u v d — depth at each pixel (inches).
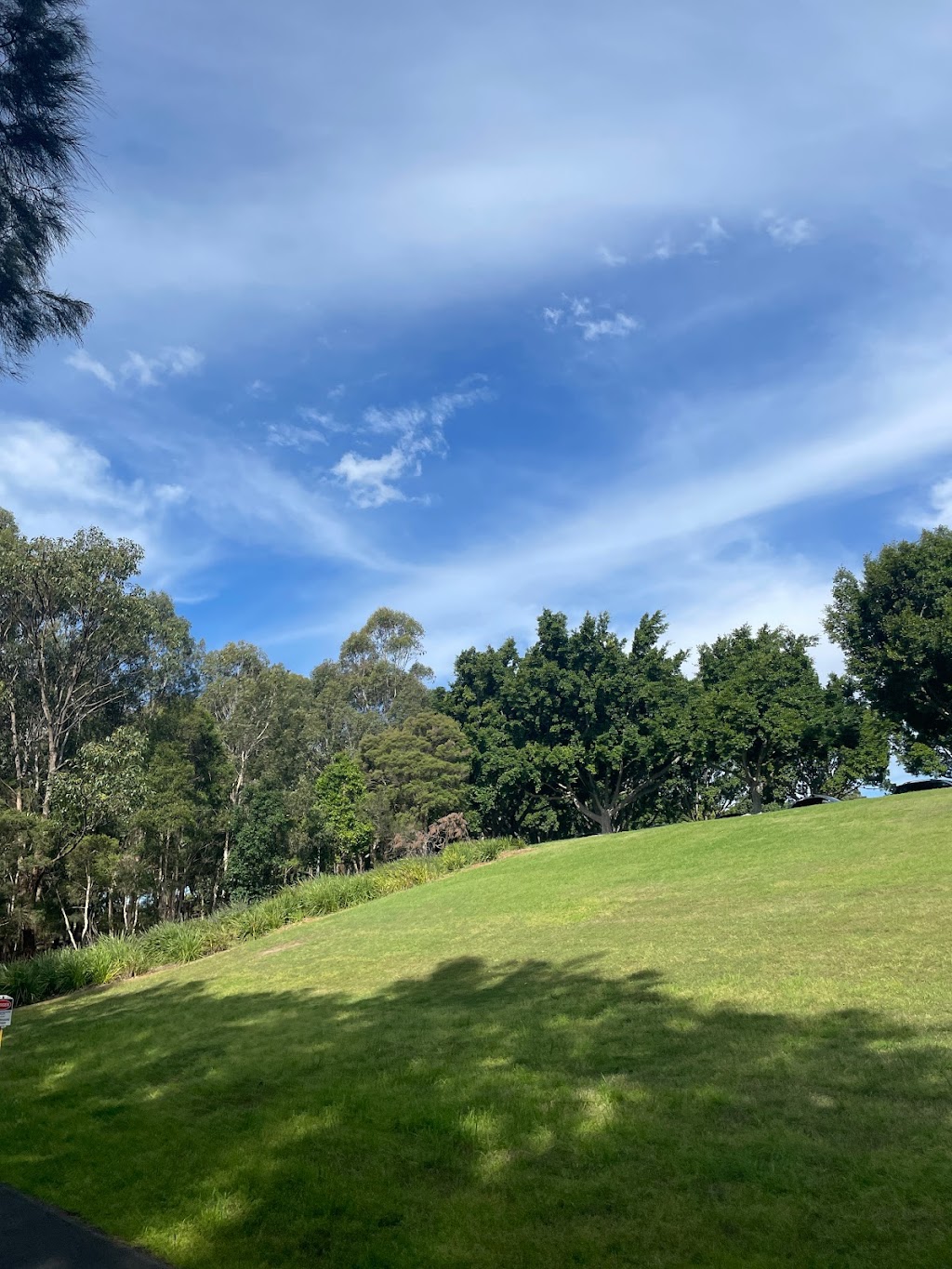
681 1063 251.9
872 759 1269.7
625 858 783.7
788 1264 143.2
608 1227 162.7
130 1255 171.5
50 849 1071.0
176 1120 259.0
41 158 245.9
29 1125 271.3
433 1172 197.5
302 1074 295.6
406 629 2481.5
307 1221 179.0
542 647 1611.7
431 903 751.1
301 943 669.3
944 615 1155.3
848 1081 220.1
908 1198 159.3
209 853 1800.0
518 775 1533.0
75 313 256.2
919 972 308.5
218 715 2020.2
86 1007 536.7
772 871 580.7
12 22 238.7
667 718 1520.7
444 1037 320.5
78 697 1363.2
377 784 1675.7
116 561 1262.3
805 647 1492.4
